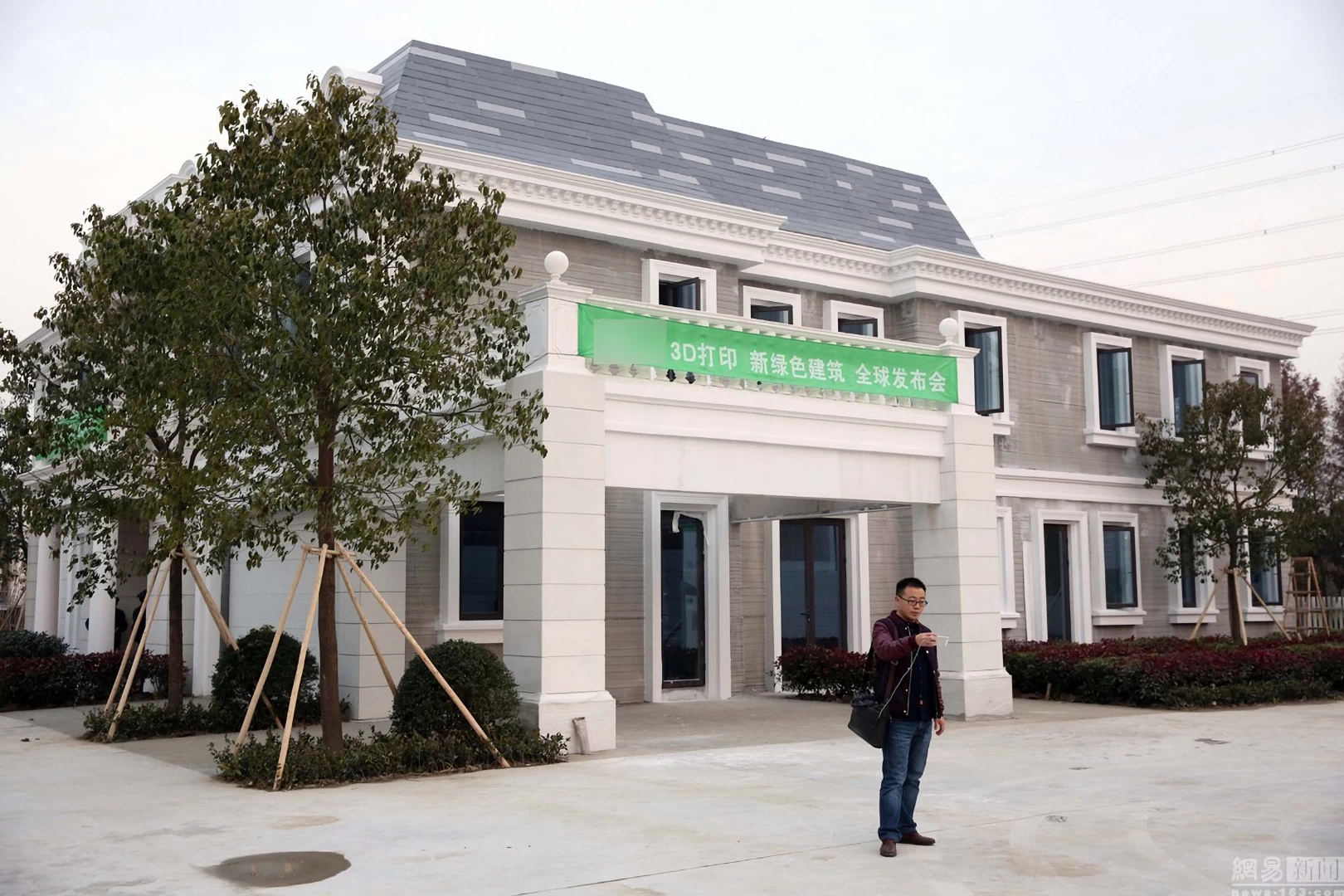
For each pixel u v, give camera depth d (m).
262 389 9.61
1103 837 7.29
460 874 6.38
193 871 6.50
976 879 6.27
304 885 6.18
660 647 16.33
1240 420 20.27
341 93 10.12
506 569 11.62
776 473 12.98
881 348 13.94
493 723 10.49
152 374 10.04
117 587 20.11
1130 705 15.52
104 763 10.75
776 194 19.48
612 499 15.95
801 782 9.42
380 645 13.68
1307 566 24.23
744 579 17.47
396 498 12.94
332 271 9.54
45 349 20.22
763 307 18.14
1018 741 11.98
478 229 10.52
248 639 13.19
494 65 17.03
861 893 5.99
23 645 19.83
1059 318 20.73
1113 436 21.12
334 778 9.42
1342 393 35.22
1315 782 9.33
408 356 9.71
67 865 6.66
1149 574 21.59
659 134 18.31
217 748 11.58
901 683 6.94
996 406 19.50
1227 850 6.94
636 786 9.27
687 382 12.36
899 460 14.12
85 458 12.18
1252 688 15.60
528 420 10.48
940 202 22.56
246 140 9.93
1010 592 19.34
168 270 9.73
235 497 11.05
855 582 18.28
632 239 15.90
